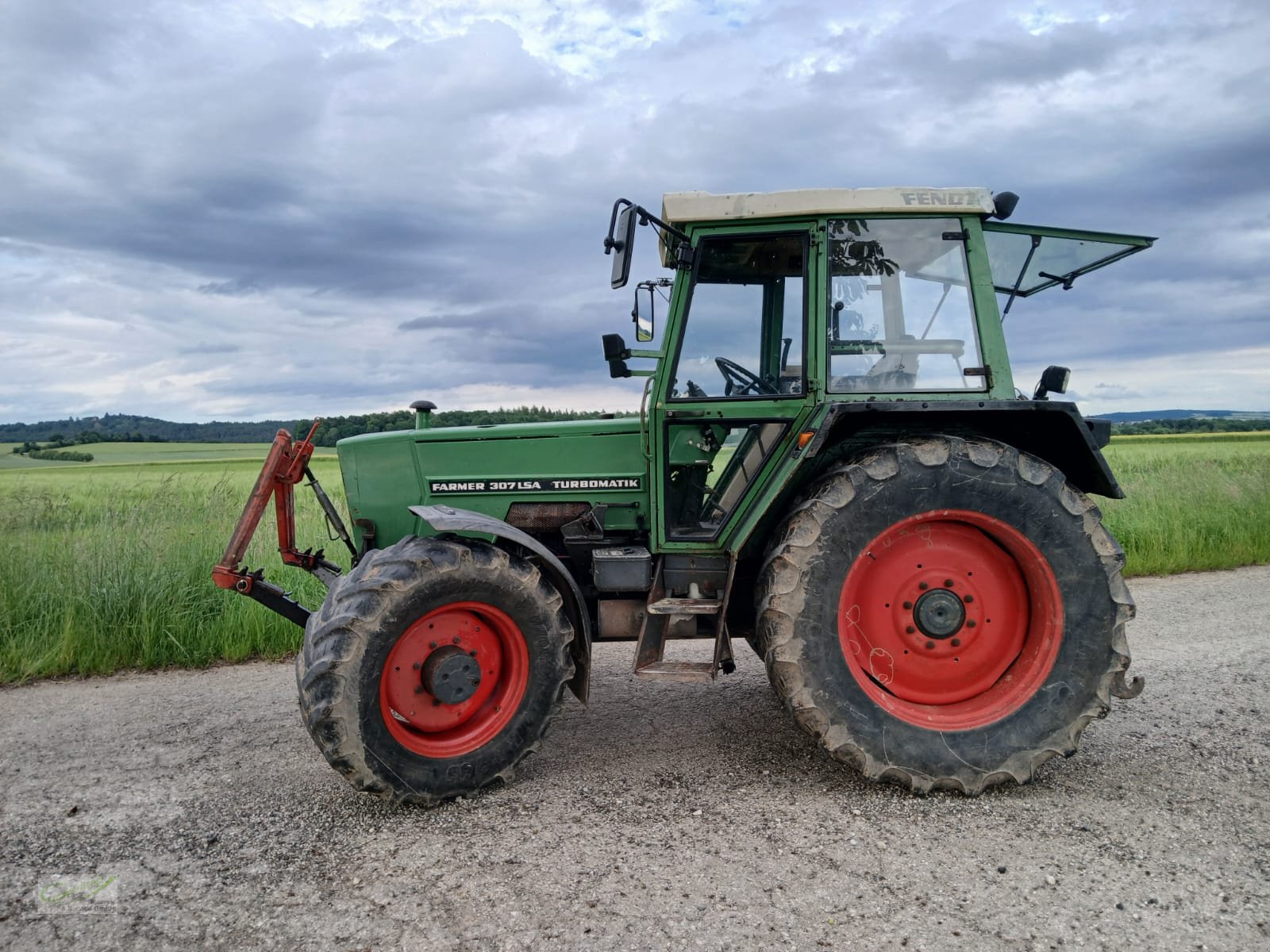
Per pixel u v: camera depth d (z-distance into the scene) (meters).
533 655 3.28
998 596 3.36
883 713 3.15
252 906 2.41
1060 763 3.42
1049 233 3.80
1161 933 2.19
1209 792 3.09
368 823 2.98
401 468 3.90
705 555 3.56
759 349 3.57
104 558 5.93
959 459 3.17
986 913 2.30
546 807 3.08
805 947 2.15
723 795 3.16
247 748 3.82
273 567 6.31
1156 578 7.69
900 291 3.43
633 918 2.30
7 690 4.89
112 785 3.39
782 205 3.37
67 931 2.30
